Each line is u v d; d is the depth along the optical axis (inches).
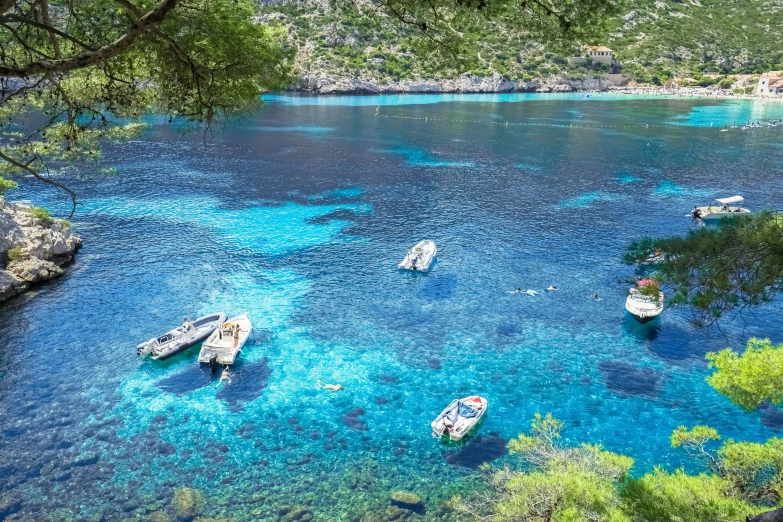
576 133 3949.3
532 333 1328.7
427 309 1439.5
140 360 1194.6
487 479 885.8
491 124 4323.3
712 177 2711.6
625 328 1349.7
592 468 653.9
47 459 914.7
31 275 1494.8
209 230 1942.7
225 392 1106.1
